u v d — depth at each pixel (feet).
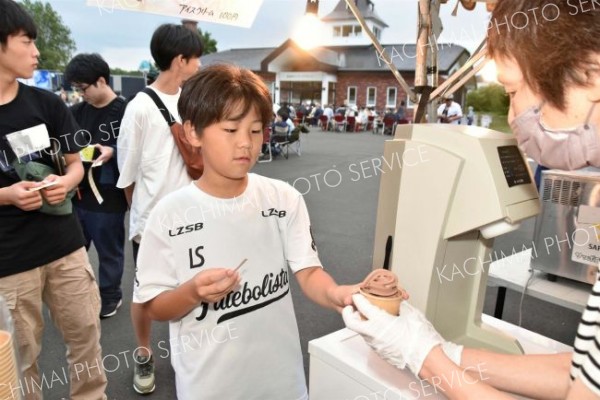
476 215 2.43
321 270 3.19
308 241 3.23
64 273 4.28
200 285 2.53
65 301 4.33
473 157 2.42
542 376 2.24
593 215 4.23
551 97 1.64
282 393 3.16
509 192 2.39
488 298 8.70
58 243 4.17
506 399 1.90
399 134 2.83
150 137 5.21
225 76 2.71
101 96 6.87
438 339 2.26
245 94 2.64
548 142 1.83
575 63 1.50
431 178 2.58
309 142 39.24
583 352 1.65
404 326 2.15
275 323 3.12
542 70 1.58
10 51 3.65
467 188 2.45
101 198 6.70
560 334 7.46
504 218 2.38
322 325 7.44
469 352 2.42
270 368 3.11
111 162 6.82
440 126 2.69
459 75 3.35
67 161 4.44
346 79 78.48
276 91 79.66
